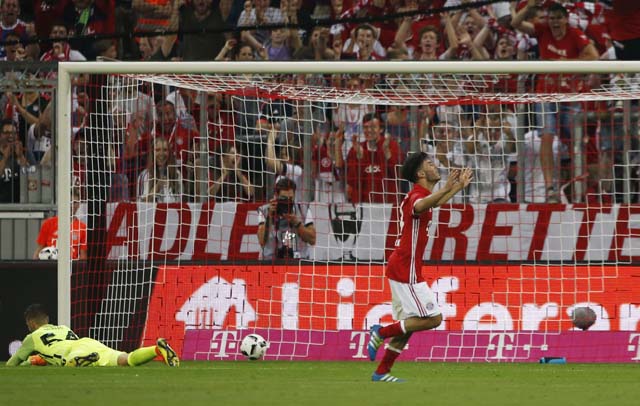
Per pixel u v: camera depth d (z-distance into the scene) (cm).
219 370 3434
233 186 5034
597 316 4200
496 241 4506
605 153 5084
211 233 4569
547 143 5050
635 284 4225
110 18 6116
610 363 4103
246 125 4900
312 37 5972
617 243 4481
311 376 3141
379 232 4650
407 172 2852
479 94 4666
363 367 3712
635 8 5706
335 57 5962
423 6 5906
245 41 6028
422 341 4197
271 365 3812
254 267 4322
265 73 4109
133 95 4972
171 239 4516
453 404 2134
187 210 4550
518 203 4519
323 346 4238
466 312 4231
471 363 4047
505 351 4175
